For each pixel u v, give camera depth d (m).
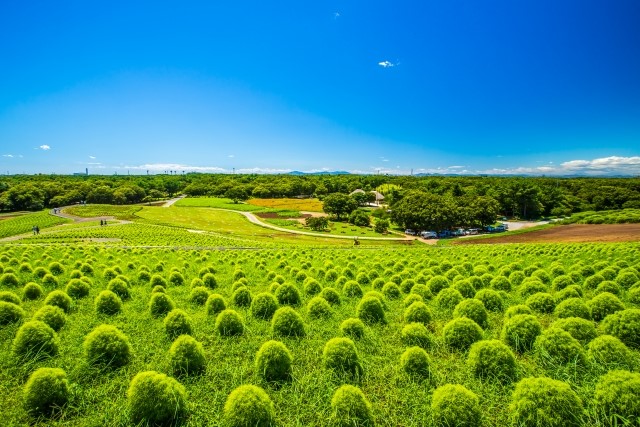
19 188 124.38
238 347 10.74
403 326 12.47
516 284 18.95
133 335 11.43
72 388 8.27
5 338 10.84
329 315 13.42
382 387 8.76
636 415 6.95
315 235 82.88
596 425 7.06
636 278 16.69
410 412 7.85
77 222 89.94
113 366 9.26
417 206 88.69
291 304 15.09
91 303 14.82
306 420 7.68
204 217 106.00
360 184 190.25
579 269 20.08
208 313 13.53
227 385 8.77
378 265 24.50
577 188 137.88
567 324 10.75
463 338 10.61
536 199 116.88
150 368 9.30
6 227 75.81
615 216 78.62
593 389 8.17
